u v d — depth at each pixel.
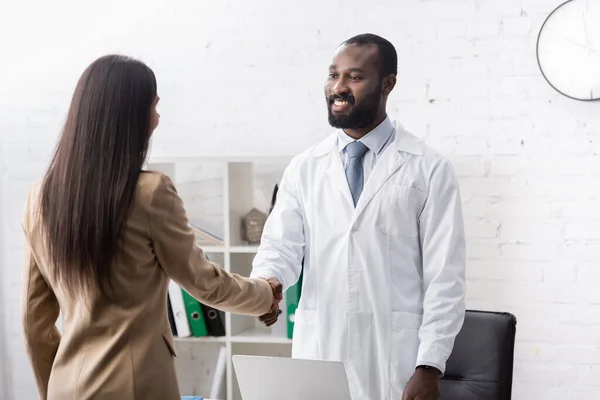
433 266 2.20
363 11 3.36
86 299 1.65
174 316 3.27
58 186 1.65
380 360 2.20
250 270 3.52
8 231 3.63
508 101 3.26
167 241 1.72
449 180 2.24
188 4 3.51
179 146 3.54
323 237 2.28
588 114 3.21
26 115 3.62
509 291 3.27
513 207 3.26
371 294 2.21
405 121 3.33
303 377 1.75
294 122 3.45
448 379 2.33
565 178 3.23
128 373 1.65
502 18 3.25
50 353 1.83
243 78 3.48
